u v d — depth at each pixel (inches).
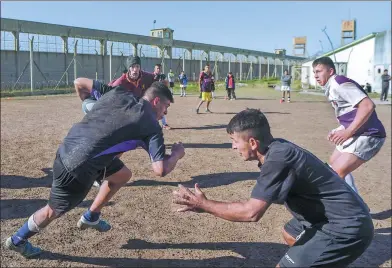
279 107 791.1
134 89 260.8
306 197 106.2
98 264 153.9
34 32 1380.4
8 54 1392.7
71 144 134.3
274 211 212.4
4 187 235.1
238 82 2172.7
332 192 104.5
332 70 184.1
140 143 134.5
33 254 155.6
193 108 744.3
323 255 106.0
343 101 179.2
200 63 2325.3
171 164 131.3
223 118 584.1
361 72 1341.0
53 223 187.5
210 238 178.2
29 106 749.9
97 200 165.6
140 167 286.2
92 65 1712.6
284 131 475.8
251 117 104.9
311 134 455.5
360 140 180.1
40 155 316.8
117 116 133.0
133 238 175.5
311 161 103.0
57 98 1011.9
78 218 194.4
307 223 112.1
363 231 105.6
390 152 378.3
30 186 238.4
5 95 1076.5
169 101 145.3
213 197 227.8
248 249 169.5
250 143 104.7
